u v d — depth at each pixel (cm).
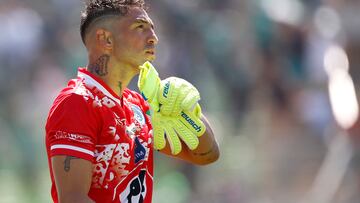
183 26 3766
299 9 3544
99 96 1315
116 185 1310
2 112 3709
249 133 3425
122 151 1313
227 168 3359
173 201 3425
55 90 3844
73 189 1260
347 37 3178
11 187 3575
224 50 3759
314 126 3241
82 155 1266
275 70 3484
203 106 3647
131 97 1401
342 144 2995
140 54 1335
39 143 3688
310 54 3397
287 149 3212
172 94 1398
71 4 4056
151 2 3753
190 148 1424
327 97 3272
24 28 3916
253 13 3581
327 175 3038
